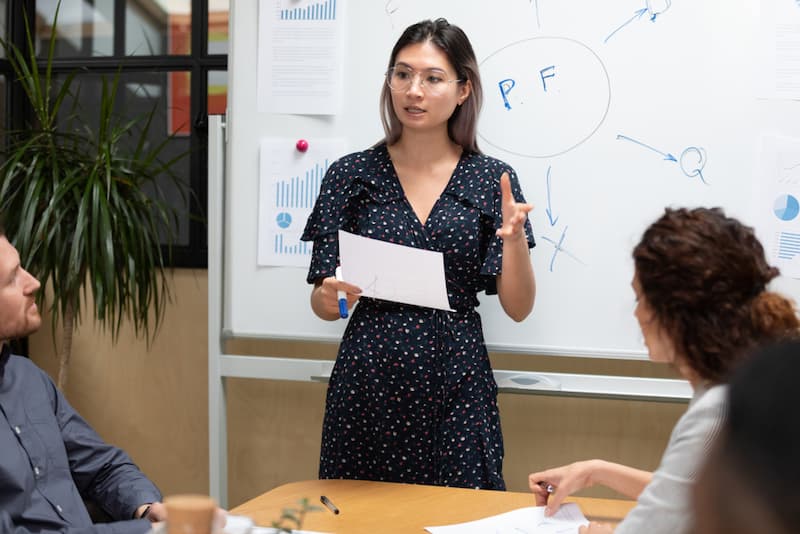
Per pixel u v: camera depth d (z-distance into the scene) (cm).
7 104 294
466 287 184
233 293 242
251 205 239
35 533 131
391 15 230
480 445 181
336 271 175
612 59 221
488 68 227
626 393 224
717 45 217
